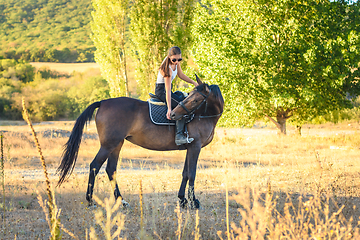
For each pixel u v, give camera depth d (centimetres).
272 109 2038
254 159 1259
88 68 8575
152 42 2089
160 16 2108
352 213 457
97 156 529
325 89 1866
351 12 1952
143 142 554
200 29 2006
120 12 2305
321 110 1980
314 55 1689
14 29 17950
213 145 1677
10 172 962
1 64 7494
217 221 430
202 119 550
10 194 581
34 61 11844
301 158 1180
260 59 1834
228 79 1800
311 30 1833
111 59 2353
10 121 4981
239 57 1838
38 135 1928
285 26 1825
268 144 1720
